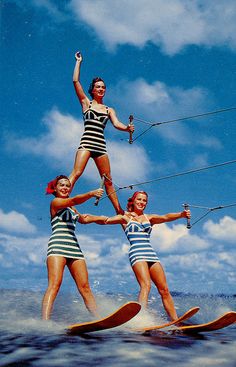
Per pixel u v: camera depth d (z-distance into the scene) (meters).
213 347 4.55
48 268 6.64
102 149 8.13
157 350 4.36
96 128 8.16
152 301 8.99
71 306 7.96
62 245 6.69
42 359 3.97
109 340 4.80
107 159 8.18
